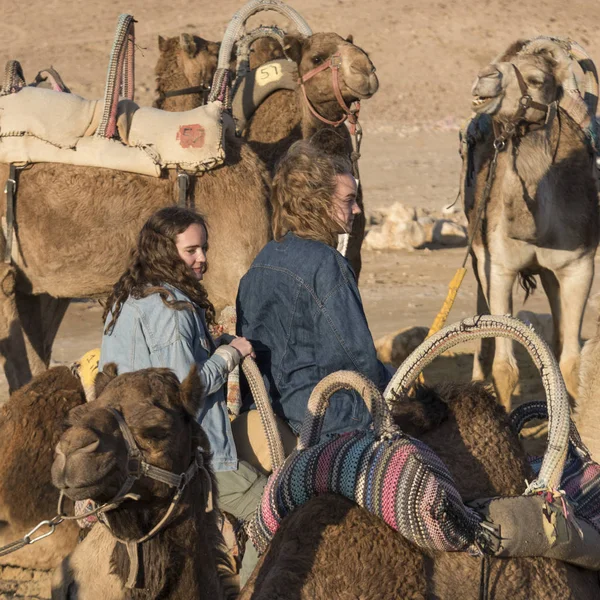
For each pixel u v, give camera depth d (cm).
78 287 1237
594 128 1408
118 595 645
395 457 550
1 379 1766
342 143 1332
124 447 480
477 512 568
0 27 9369
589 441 812
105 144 1193
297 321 690
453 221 3453
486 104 1272
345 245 1045
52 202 1201
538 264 1433
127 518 511
